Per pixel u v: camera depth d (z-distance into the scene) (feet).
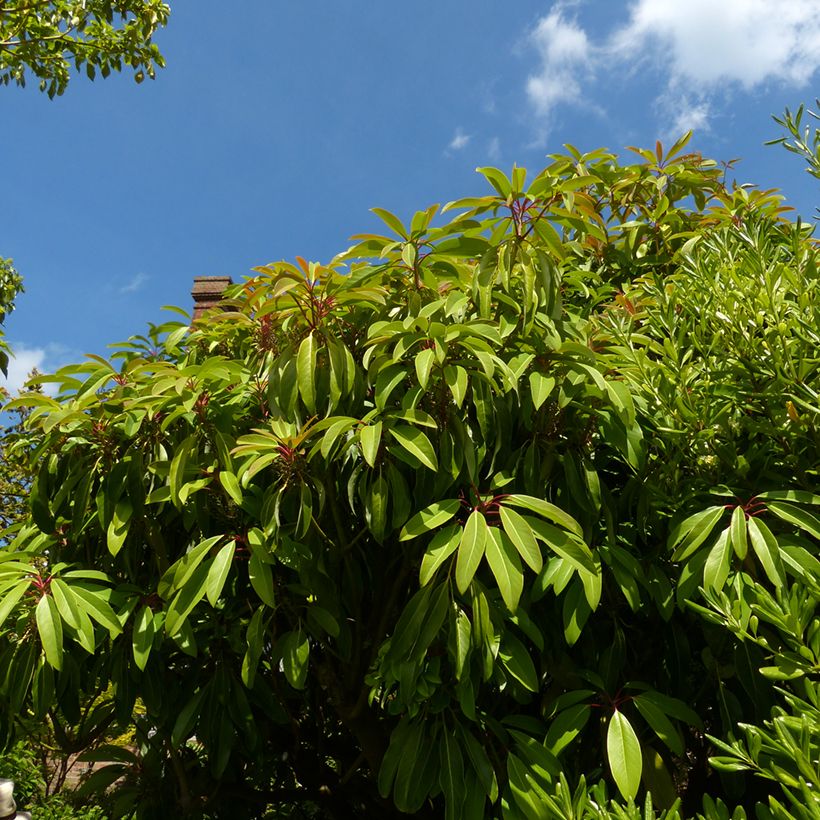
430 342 6.97
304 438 6.77
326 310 7.53
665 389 6.55
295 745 9.80
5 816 8.31
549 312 7.18
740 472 6.40
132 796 9.74
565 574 6.55
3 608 6.69
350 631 8.41
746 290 6.30
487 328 6.64
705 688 7.50
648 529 7.62
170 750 9.27
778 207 9.75
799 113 5.90
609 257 10.36
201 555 6.84
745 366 6.27
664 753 8.24
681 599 6.20
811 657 4.14
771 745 4.01
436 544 6.30
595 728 7.58
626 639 7.99
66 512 8.46
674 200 10.68
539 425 7.33
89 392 7.63
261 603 8.27
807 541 6.07
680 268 8.53
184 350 10.10
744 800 7.62
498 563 5.97
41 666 7.50
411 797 6.64
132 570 8.25
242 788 9.80
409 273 7.75
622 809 4.13
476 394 6.82
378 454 7.14
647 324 7.96
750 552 6.22
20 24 20.86
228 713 8.00
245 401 8.31
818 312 5.96
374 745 8.68
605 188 10.49
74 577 7.34
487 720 6.97
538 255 7.30
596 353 7.45
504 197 7.19
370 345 7.36
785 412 6.41
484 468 7.36
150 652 7.72
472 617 6.85
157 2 21.47
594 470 7.16
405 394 7.04
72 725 8.31
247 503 7.38
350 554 8.09
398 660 6.72
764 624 6.68
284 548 7.07
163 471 7.49
